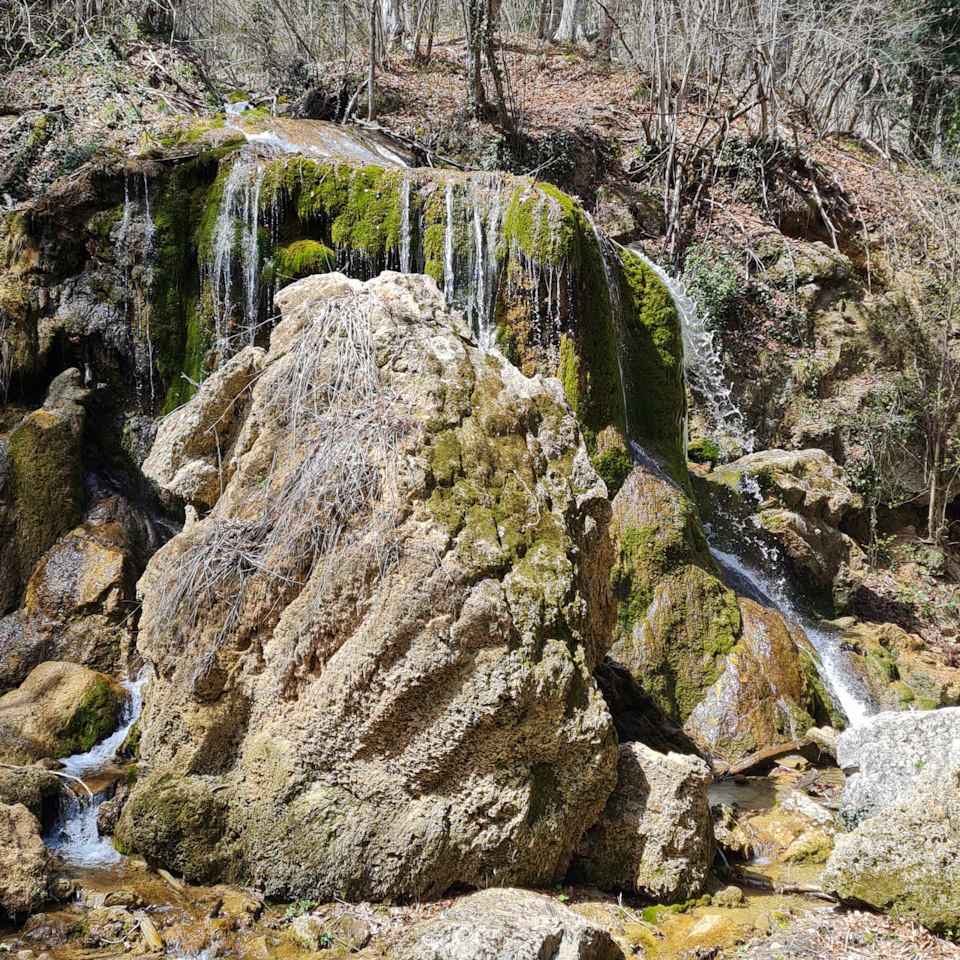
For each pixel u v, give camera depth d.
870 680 9.39
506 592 4.68
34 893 4.57
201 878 4.80
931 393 13.47
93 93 13.30
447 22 22.42
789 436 13.27
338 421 5.24
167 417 6.07
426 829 4.56
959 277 14.41
